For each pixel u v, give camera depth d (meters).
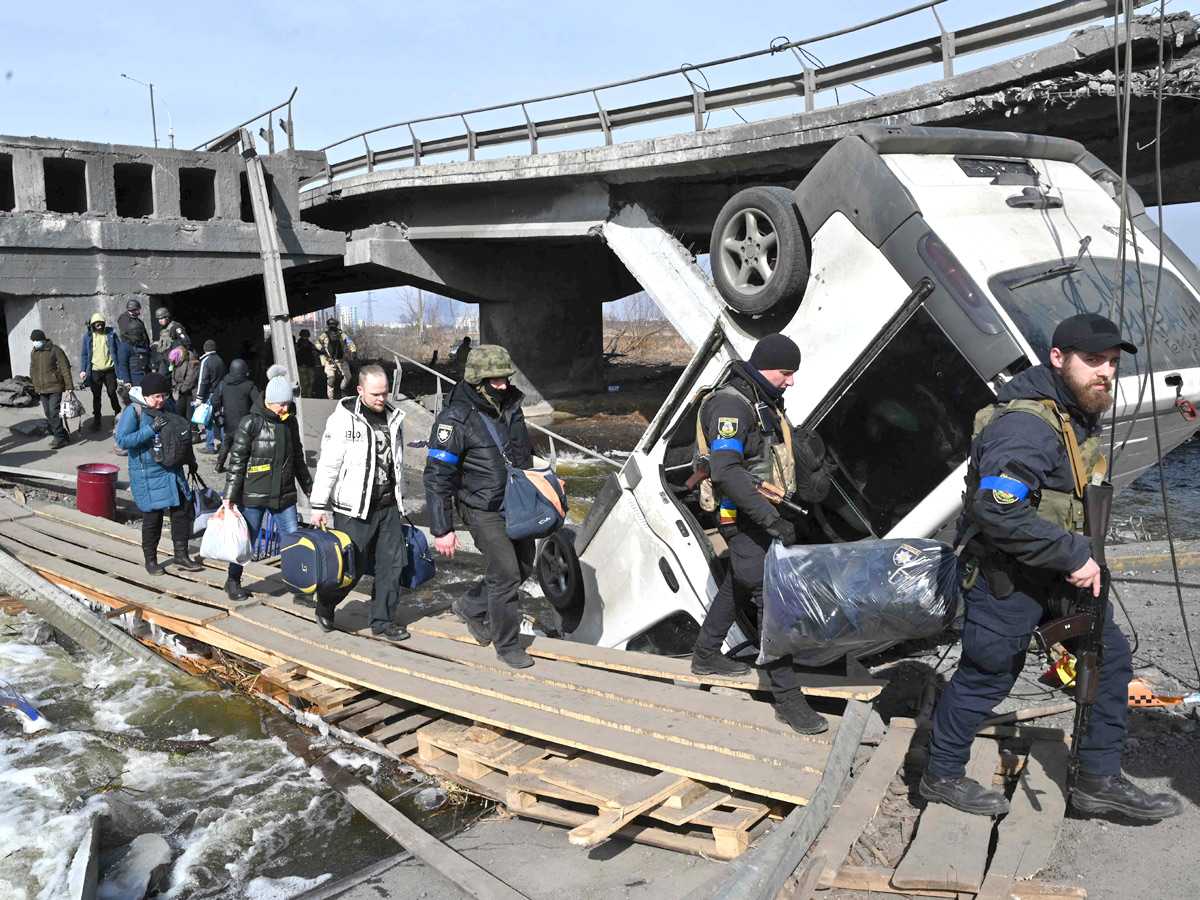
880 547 3.61
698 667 4.47
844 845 3.28
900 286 4.39
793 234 4.98
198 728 5.46
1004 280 4.17
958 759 3.47
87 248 17.61
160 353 14.62
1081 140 11.25
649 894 3.40
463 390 4.91
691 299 15.11
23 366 17.91
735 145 13.51
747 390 3.90
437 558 9.21
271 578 7.16
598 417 21.91
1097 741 3.38
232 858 4.03
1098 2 9.68
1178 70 9.11
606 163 15.51
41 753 5.01
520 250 23.30
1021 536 3.05
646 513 5.30
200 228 18.92
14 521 9.62
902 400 4.39
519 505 4.77
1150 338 3.88
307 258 20.88
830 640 3.62
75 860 3.65
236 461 6.33
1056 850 3.29
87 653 6.71
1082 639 3.25
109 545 8.43
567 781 3.94
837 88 12.59
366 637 5.79
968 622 3.36
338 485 5.49
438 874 3.74
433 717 5.00
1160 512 9.59
